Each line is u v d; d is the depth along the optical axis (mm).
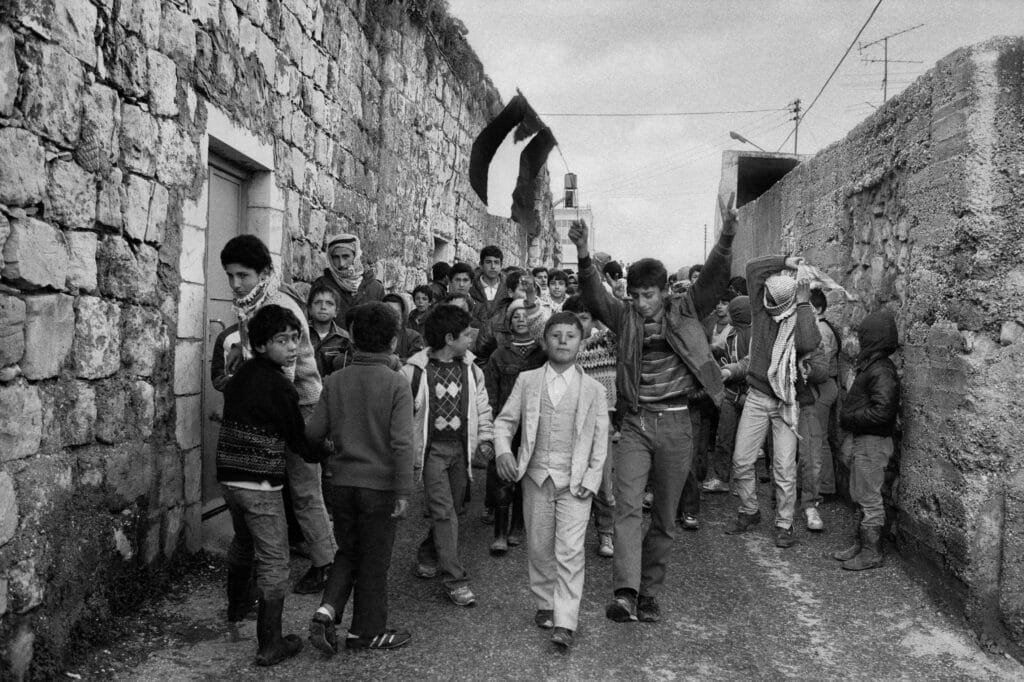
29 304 3322
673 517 4336
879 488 5074
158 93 4496
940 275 4609
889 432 5055
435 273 9609
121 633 3922
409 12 10641
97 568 3834
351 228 8789
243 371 3852
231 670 3693
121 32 4102
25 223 3305
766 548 5559
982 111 4250
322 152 7727
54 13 3494
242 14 5734
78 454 3727
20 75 3271
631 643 4125
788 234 8586
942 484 4480
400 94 10219
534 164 5801
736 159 13992
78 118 3707
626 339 4258
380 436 3879
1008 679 3789
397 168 10086
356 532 3902
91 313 3842
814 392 5891
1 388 3129
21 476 3256
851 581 4926
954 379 4383
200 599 4488
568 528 4062
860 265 6254
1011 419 4156
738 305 6766
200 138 5062
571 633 3984
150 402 4438
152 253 4469
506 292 6109
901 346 5164
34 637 3305
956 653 4035
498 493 5297
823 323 6352
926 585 4660
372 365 3924
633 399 4230
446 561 4570
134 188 4250
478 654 3963
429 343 4809
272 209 6375
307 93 7242
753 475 5895
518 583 4926
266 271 4445
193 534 5023
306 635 4129
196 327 5070
